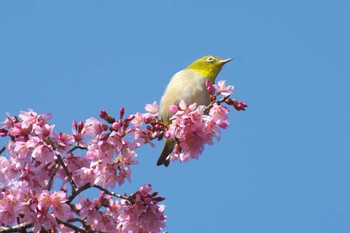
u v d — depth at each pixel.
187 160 11.46
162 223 11.09
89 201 11.64
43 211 10.29
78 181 11.53
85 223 11.67
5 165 11.04
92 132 10.52
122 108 10.52
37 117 10.81
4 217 10.63
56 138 10.65
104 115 10.57
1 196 10.70
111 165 10.98
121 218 11.10
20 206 10.28
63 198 10.41
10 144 10.70
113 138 10.45
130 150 10.97
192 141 11.16
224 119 11.03
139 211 10.96
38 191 10.95
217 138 11.01
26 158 10.68
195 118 10.95
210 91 11.54
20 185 10.64
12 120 11.18
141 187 11.02
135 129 10.69
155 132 10.95
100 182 11.02
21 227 10.69
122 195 11.05
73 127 10.79
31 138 10.38
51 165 11.20
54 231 10.63
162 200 11.05
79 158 11.04
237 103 11.34
